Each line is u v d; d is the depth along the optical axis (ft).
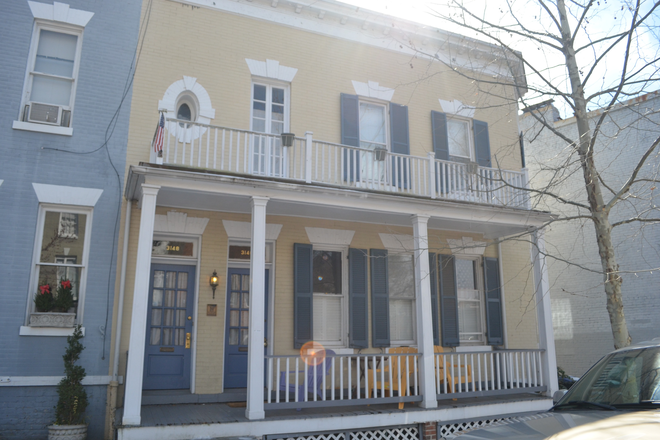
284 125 35.70
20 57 29.40
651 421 10.48
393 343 36.19
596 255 48.34
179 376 30.40
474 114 42.01
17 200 27.96
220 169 29.43
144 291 23.93
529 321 40.60
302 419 25.18
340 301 35.27
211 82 33.47
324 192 28.78
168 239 31.71
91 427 26.91
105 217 29.32
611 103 24.70
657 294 43.91
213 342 30.83
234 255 33.12
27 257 27.58
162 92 32.07
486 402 30.40
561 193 50.55
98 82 30.71
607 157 47.93
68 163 29.19
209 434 23.39
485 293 39.19
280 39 36.11
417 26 39.58
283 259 33.53
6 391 26.03
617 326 23.57
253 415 24.40
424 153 39.37
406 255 37.81
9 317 26.71
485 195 36.32
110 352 28.02
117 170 30.07
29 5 30.01
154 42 32.48
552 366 33.19
